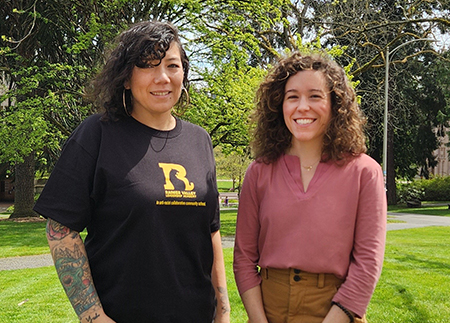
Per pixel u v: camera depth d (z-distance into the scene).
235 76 12.84
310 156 1.95
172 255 1.69
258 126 2.09
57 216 1.61
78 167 1.66
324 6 17.33
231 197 40.03
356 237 1.80
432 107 26.89
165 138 1.82
